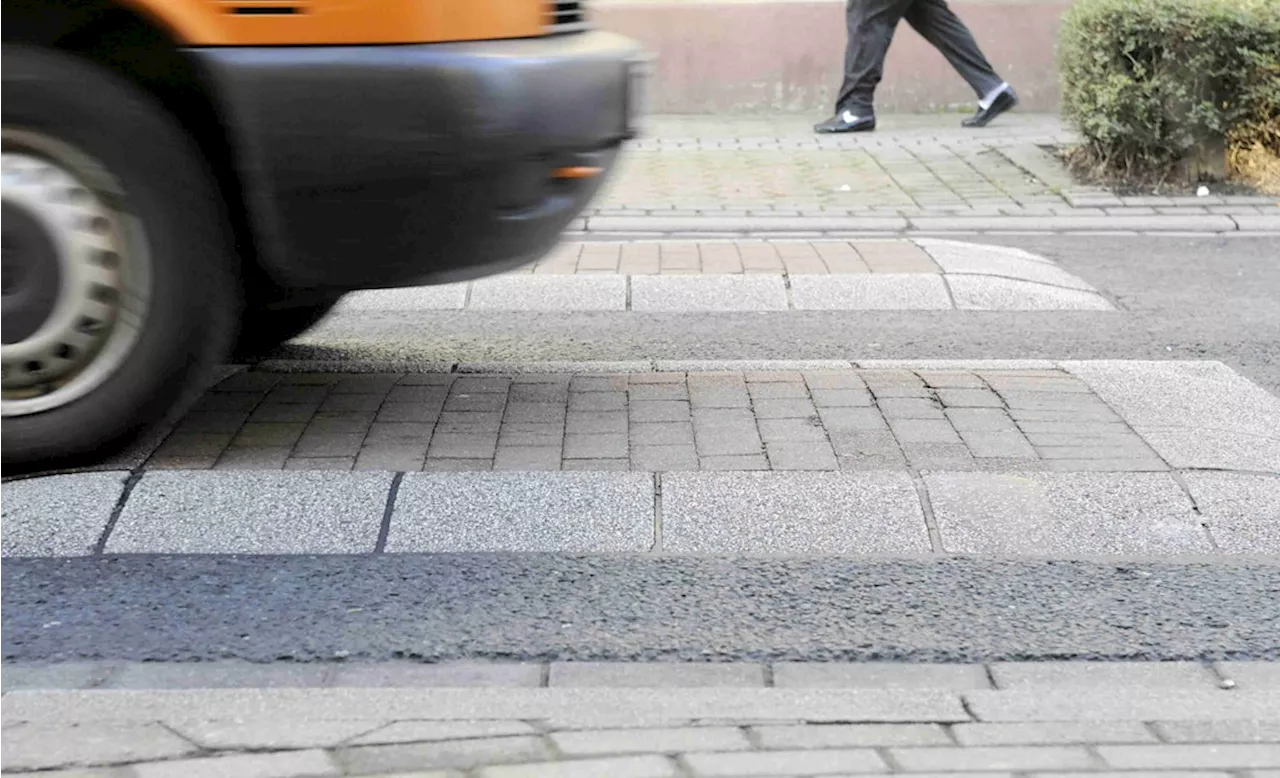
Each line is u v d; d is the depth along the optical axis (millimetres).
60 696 3168
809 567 3846
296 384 5156
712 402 4941
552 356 5879
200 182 4180
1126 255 7855
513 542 3949
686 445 4508
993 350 6020
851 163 10188
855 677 3322
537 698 3189
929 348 6055
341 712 3115
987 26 12273
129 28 4102
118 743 2947
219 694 3191
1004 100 11586
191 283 4191
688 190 9312
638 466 4340
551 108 4168
